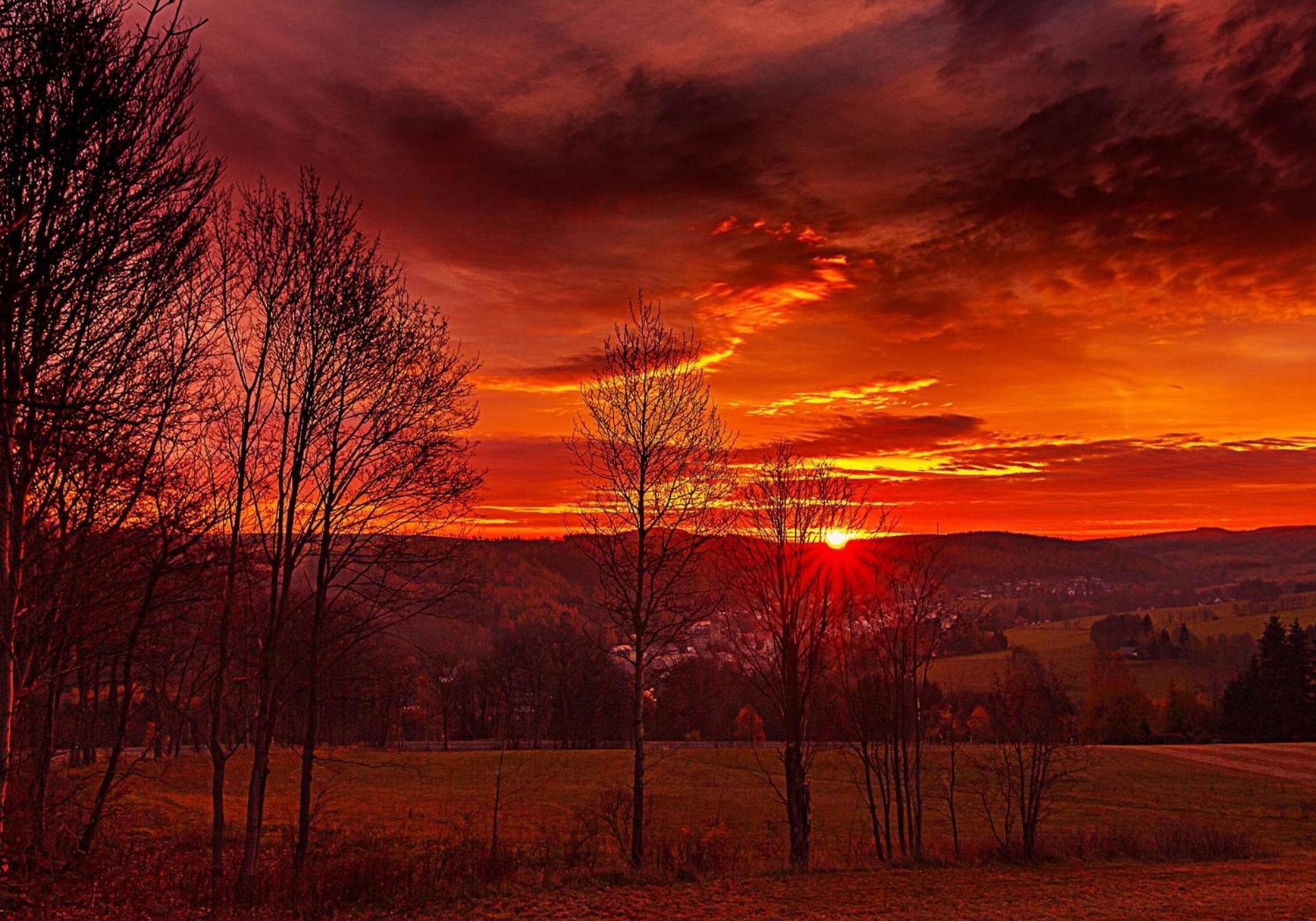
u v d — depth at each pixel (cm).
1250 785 4859
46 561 1330
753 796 4428
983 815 3856
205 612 1555
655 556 1906
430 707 7069
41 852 1375
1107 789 4584
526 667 6912
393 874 1588
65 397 1009
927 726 2856
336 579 1609
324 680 1606
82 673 2055
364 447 1616
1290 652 9012
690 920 1336
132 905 1279
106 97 868
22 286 869
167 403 1277
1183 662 12606
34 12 830
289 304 1591
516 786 4553
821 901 1493
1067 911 1408
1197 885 1708
